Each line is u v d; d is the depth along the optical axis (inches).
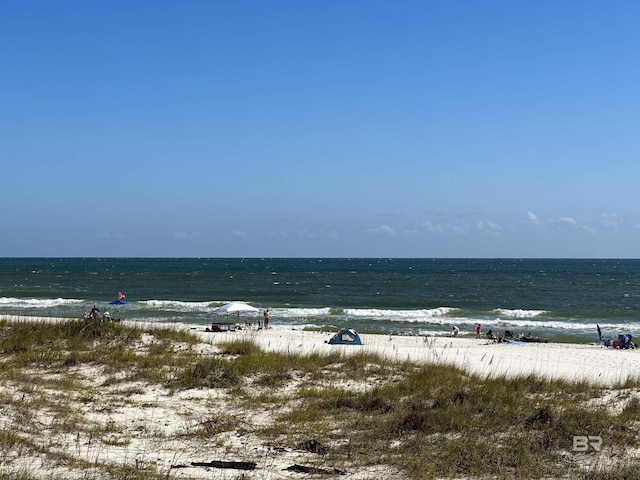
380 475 340.5
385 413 482.0
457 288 3238.2
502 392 529.7
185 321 1638.8
